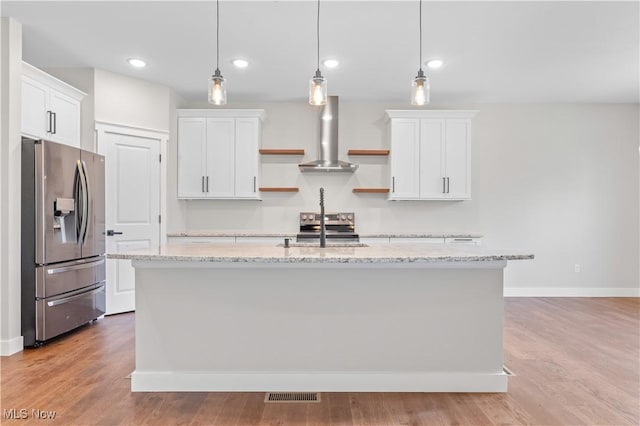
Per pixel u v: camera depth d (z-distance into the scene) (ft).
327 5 9.33
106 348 10.22
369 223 16.96
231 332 7.92
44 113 11.35
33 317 10.16
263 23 10.17
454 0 9.12
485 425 6.62
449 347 7.96
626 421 6.73
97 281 12.37
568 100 16.62
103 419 6.77
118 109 13.73
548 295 16.98
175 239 15.15
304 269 7.95
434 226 17.03
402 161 15.97
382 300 7.96
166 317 7.89
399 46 11.48
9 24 9.78
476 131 17.07
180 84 14.82
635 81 14.37
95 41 11.22
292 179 17.01
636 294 16.90
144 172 14.46
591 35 10.83
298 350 7.95
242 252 7.70
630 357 9.68
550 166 17.03
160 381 7.87
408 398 7.63
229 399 7.56
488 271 7.95
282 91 15.52
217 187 15.87
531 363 9.30
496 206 17.02
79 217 11.41
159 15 9.78
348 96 16.24
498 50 11.77
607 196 17.03
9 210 9.70
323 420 6.80
